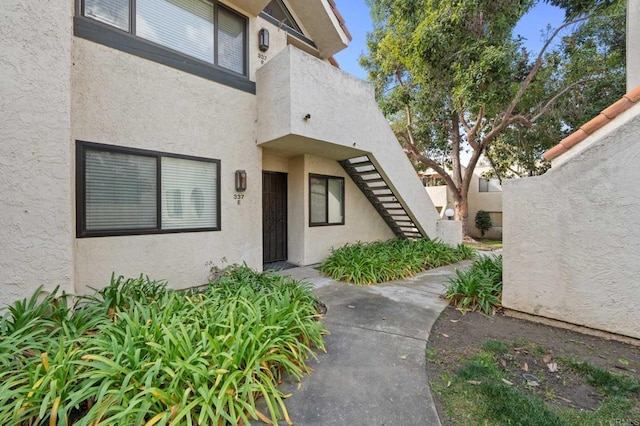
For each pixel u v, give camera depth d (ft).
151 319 8.78
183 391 6.37
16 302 9.11
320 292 16.78
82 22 13.00
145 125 14.85
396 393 7.70
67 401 6.34
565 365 9.06
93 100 13.26
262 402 7.26
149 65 14.98
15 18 9.69
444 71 28.17
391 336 11.10
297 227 24.59
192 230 16.56
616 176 10.39
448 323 12.46
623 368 8.84
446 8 25.17
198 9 17.16
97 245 13.38
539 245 12.35
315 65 18.72
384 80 42.24
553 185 11.91
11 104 9.62
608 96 33.27
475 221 63.82
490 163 56.85
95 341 7.24
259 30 20.06
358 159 26.55
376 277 19.01
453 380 8.28
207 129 17.21
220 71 17.81
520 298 12.94
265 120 19.06
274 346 8.30
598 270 10.85
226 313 9.42
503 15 25.75
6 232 9.57
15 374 6.85
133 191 14.58
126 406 5.88
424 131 46.14
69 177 10.81
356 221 29.07
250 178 19.36
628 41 14.20
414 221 28.91
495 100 26.55
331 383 8.11
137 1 14.87
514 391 7.59
